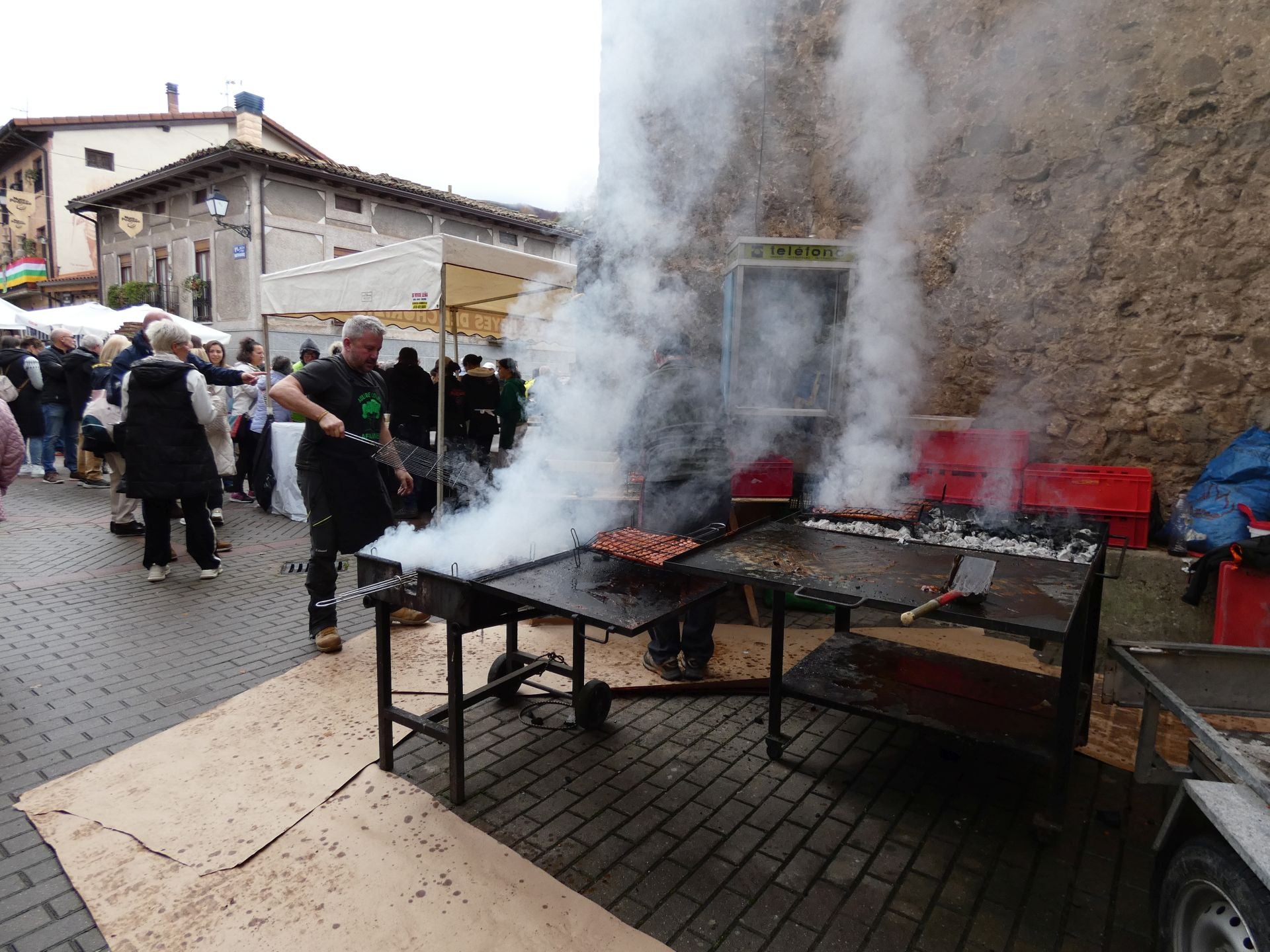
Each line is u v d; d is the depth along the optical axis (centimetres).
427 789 248
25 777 250
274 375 750
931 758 277
